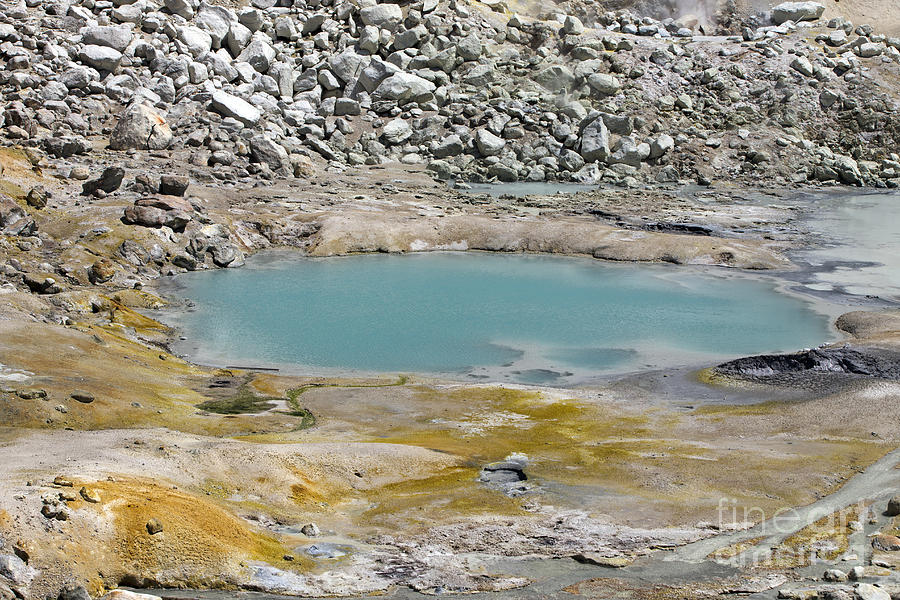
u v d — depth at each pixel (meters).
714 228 42.81
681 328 29.20
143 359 24.62
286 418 21.22
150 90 54.44
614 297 32.59
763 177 56.84
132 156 47.41
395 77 58.78
